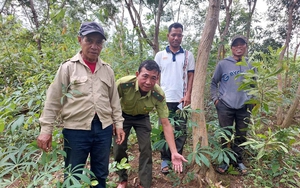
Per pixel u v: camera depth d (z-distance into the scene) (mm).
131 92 2066
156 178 2512
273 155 2465
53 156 1663
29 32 4270
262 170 2494
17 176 1689
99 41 1671
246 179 2471
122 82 2072
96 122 1741
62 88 1624
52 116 1647
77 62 1689
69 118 1689
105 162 1890
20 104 2426
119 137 1888
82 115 1674
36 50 4066
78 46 4387
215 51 4316
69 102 1671
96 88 1715
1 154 1634
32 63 3660
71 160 1760
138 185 2406
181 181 2393
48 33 4320
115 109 1896
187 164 2494
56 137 2262
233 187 2357
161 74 2744
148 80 1954
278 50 2201
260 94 2234
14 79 3670
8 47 3734
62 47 4027
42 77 3018
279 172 2391
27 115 2307
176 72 2652
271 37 6160
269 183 2365
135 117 2227
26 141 2320
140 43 4570
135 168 2686
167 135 2166
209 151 2367
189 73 2725
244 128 2514
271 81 2246
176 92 2641
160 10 4148
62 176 2244
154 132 2461
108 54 4691
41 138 1591
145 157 2227
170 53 2703
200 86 2330
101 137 1787
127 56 4582
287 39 4918
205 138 2342
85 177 1539
